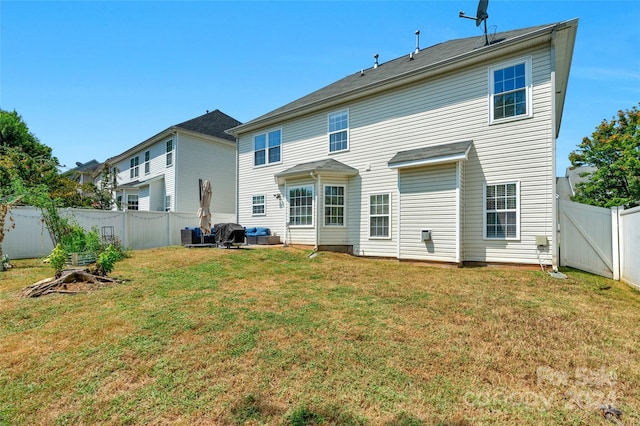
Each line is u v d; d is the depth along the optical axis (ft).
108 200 65.98
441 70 32.68
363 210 38.96
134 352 12.23
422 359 11.69
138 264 30.68
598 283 22.85
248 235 47.09
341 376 10.61
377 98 38.29
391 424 8.37
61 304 17.78
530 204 27.81
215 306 17.51
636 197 55.31
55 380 10.56
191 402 9.37
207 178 65.72
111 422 8.65
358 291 20.92
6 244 36.37
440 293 20.35
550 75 27.20
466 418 8.57
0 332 14.14
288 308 17.34
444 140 32.89
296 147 46.39
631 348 12.62
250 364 11.38
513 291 20.80
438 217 31.19
